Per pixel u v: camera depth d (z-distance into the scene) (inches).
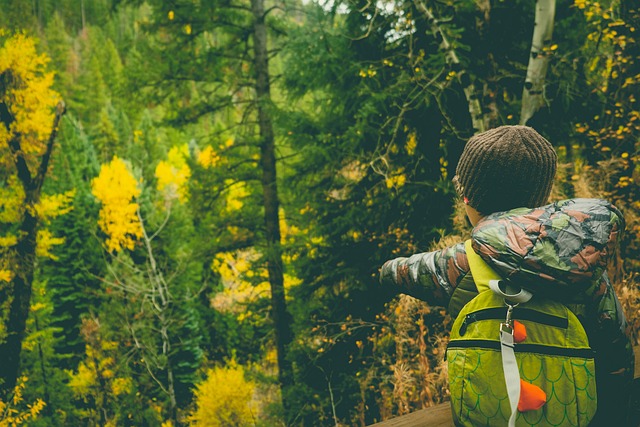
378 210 287.6
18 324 489.1
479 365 38.7
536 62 199.0
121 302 794.8
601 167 208.5
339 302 309.1
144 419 753.0
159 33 389.4
